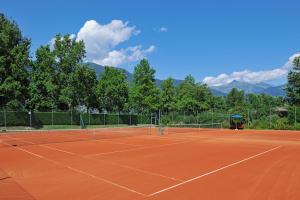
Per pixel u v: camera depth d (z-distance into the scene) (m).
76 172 16.61
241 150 26.98
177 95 93.56
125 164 19.14
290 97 80.62
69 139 38.88
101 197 11.77
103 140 37.38
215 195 11.97
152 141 36.03
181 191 12.57
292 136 46.31
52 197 11.84
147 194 12.15
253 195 11.95
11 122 60.84
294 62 80.19
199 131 59.22
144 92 84.56
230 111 80.69
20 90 64.38
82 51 72.94
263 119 71.50
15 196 12.02
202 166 18.41
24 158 21.88
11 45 66.75
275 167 18.09
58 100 73.12
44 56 72.56
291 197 11.65
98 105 80.44
